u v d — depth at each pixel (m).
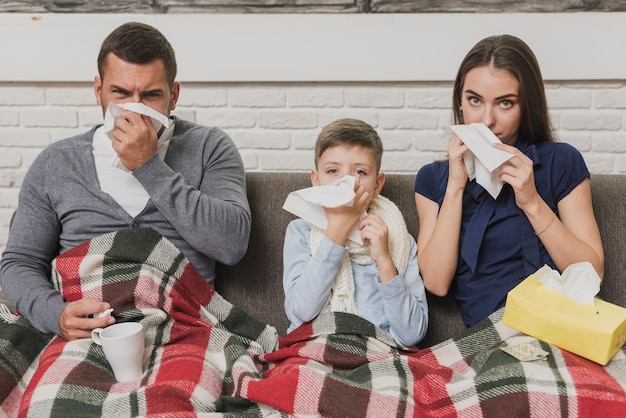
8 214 2.23
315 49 2.00
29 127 2.15
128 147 1.21
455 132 1.21
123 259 1.24
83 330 1.17
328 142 1.24
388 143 2.11
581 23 1.91
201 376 1.08
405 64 1.99
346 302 1.23
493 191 1.22
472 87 1.23
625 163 2.06
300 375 1.00
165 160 1.35
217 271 1.40
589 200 1.27
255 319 1.32
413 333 1.21
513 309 1.12
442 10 1.94
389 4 1.95
